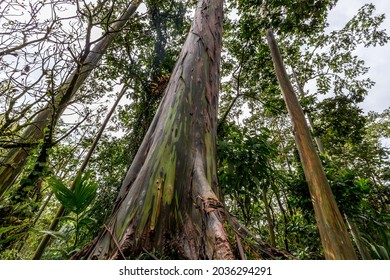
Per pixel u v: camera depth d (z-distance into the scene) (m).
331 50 8.27
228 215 1.71
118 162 7.20
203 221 1.37
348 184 5.15
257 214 6.77
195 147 1.86
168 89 2.42
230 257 1.13
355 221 5.05
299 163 5.93
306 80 8.98
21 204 2.86
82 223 2.05
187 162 1.73
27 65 2.45
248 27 5.50
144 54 6.36
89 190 2.00
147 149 2.02
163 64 6.42
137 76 5.84
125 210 1.52
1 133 2.48
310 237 5.23
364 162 11.41
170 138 1.83
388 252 2.58
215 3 3.47
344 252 2.36
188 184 1.61
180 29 6.79
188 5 6.59
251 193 4.41
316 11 4.63
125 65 5.65
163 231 1.39
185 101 2.12
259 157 4.38
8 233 2.72
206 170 1.77
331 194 2.90
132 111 7.41
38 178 2.98
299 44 7.95
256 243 1.62
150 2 6.16
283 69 4.91
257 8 5.47
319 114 6.90
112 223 1.53
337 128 6.78
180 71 2.44
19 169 3.54
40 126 3.52
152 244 1.34
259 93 7.46
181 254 1.29
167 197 1.51
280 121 11.10
